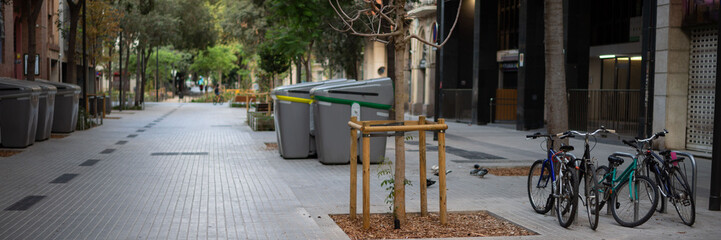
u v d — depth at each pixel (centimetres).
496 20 2858
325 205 815
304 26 1695
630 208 716
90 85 4431
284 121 1341
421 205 737
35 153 1435
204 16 4550
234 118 3111
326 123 1252
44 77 3203
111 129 2250
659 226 715
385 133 684
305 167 1230
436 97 2027
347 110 1259
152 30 3962
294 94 1336
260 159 1360
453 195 913
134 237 629
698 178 1152
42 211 764
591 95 2073
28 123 1533
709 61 1588
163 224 693
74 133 2028
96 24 3111
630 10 2298
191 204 819
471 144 1816
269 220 714
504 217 745
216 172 1149
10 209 777
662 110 1659
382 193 919
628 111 1906
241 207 798
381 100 1267
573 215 676
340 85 1250
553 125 1082
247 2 3425
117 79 4300
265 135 2041
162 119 2967
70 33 2384
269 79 3503
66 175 1088
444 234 653
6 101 1507
